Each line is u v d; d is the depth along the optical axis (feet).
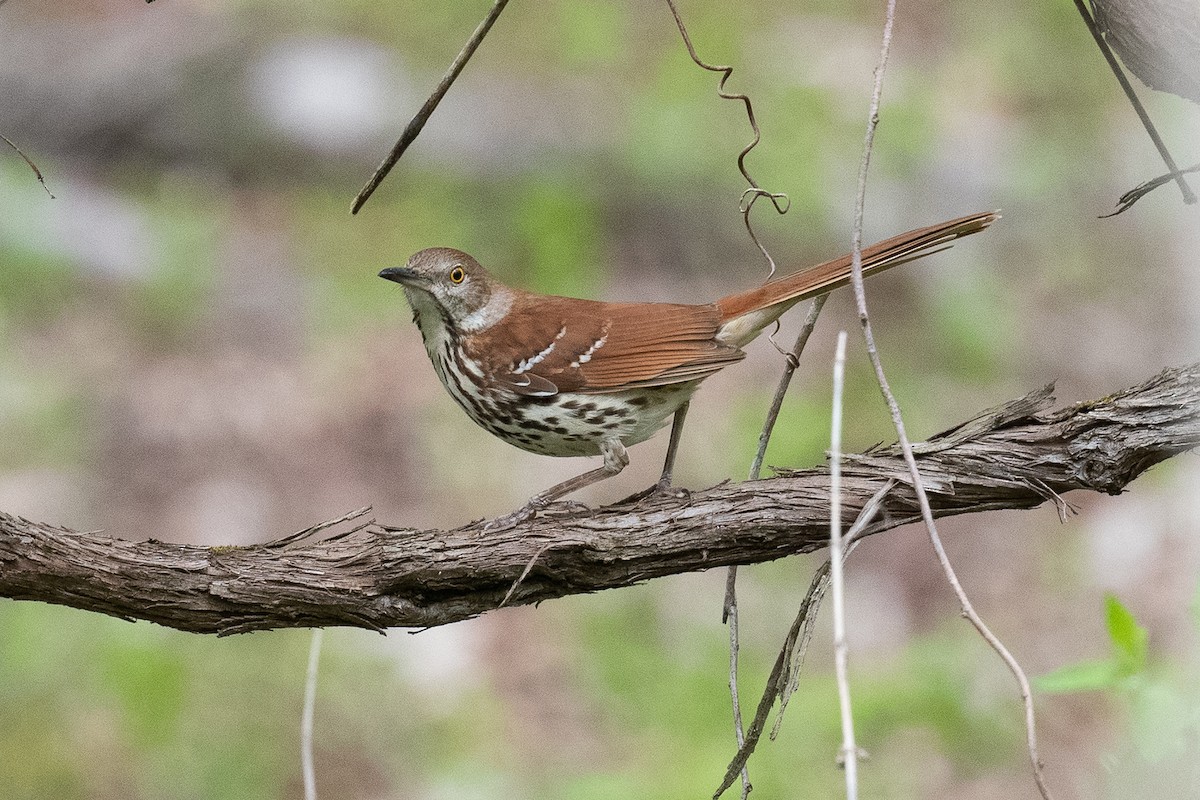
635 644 36.88
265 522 41.83
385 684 35.35
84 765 33.01
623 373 24.08
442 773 33.47
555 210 49.67
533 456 43.45
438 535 18.21
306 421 44.91
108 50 55.62
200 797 32.65
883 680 34.22
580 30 57.98
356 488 42.78
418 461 43.55
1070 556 38.63
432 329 25.96
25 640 35.01
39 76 54.34
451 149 53.16
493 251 50.80
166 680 34.06
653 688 35.53
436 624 18.40
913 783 31.94
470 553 18.04
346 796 32.99
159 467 43.45
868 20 62.03
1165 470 39.70
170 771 32.91
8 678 34.45
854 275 16.78
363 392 45.85
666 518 18.38
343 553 17.93
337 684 34.86
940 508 17.98
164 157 54.03
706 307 24.48
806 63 58.44
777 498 18.22
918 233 22.72
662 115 53.98
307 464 43.57
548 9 59.62
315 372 46.70
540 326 24.79
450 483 42.73
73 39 56.39
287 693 34.50
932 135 55.36
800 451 42.34
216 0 58.54
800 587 38.86
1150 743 16.17
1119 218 51.52
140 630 35.32
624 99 55.62
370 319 48.65
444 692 35.53
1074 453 17.52
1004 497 17.88
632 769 32.86
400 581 17.94
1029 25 59.47
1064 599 37.29
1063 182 53.21
